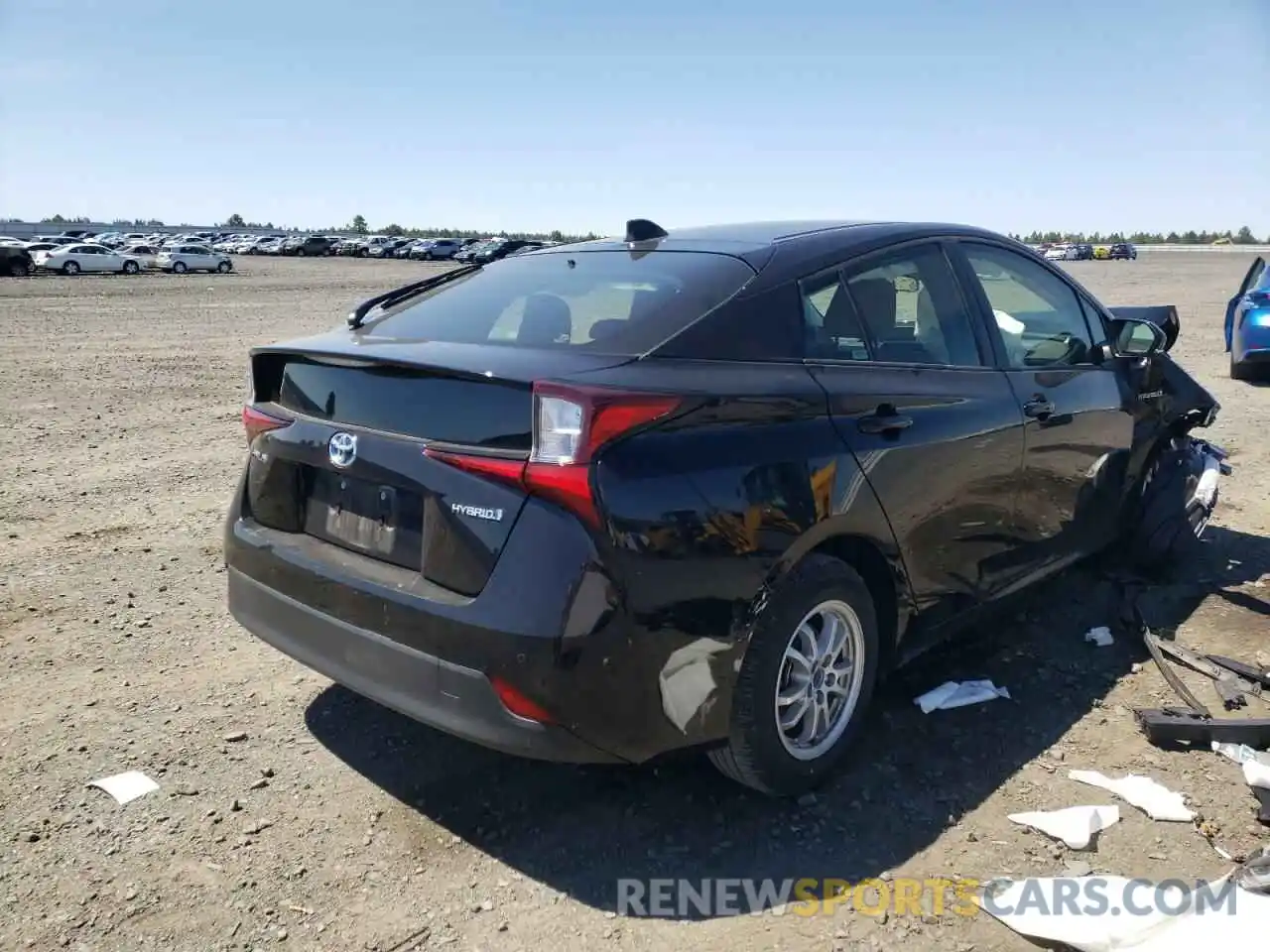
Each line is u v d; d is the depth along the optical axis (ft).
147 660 14.01
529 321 10.61
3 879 9.32
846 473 10.28
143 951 8.43
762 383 9.92
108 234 303.89
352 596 9.78
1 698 12.81
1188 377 17.65
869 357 11.38
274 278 148.36
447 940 8.60
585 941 8.58
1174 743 11.68
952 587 12.25
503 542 8.80
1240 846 9.75
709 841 9.95
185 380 41.88
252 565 11.16
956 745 11.73
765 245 11.41
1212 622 15.12
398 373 9.80
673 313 10.06
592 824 10.23
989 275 13.73
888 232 12.47
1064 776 11.04
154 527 20.27
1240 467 24.56
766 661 9.66
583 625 8.57
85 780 10.94
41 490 23.04
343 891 9.21
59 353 51.08
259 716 12.46
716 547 9.12
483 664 8.79
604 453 8.64
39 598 16.24
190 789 10.81
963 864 9.55
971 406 12.17
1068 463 14.19
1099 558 17.66
